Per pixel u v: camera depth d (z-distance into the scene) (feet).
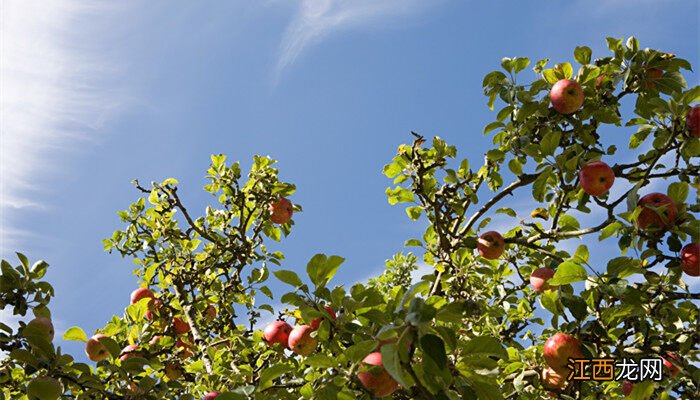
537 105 7.21
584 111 7.16
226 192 9.24
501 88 7.38
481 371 5.27
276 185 9.22
